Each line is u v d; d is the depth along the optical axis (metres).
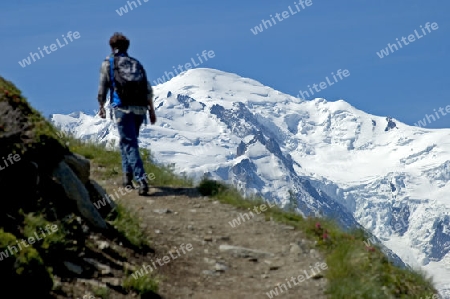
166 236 21.28
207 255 20.39
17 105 19.03
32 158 18.00
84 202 19.09
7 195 16.78
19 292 13.66
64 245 16.78
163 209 23.77
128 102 24.34
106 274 16.95
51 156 18.91
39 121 19.34
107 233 19.17
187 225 22.64
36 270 13.95
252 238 22.20
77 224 18.28
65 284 15.59
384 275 19.92
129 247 19.22
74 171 19.92
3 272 13.52
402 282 20.03
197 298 17.39
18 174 17.16
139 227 20.88
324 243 21.92
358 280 18.89
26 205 17.14
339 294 18.27
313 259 20.72
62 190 18.70
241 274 19.45
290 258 20.77
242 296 17.88
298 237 22.41
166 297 17.03
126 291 16.59
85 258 17.16
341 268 19.53
